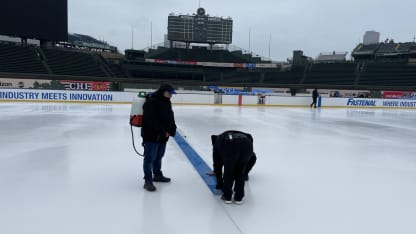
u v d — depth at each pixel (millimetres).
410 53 50000
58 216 3717
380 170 6250
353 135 10688
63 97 20484
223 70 50594
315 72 46156
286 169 6117
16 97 19594
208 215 3848
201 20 53312
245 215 3893
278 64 49594
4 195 4324
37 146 7410
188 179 5195
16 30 32562
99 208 3963
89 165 5891
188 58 52750
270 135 10211
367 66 44781
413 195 4852
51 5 34344
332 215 4012
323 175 5777
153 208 4000
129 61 44438
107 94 21188
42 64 35125
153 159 4555
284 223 3725
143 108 4418
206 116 15438
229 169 4074
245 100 23578
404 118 17406
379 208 4301
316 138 9859
